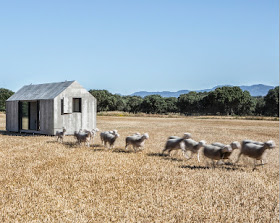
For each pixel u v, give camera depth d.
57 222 6.21
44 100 24.67
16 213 6.67
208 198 7.66
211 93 95.94
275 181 9.53
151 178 9.62
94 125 26.52
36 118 26.09
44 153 14.34
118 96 119.19
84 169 10.80
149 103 106.81
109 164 11.72
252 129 32.94
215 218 6.41
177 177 9.70
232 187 8.66
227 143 18.95
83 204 7.18
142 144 14.38
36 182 8.98
